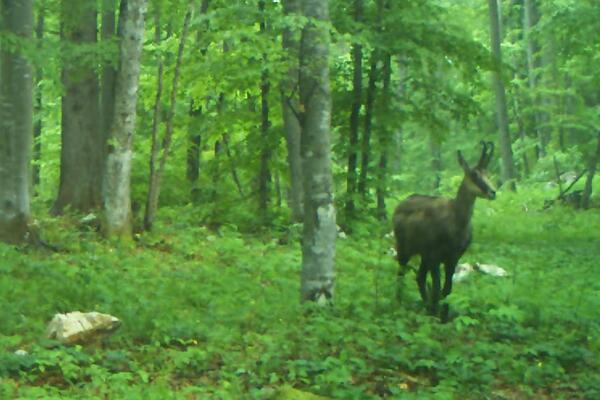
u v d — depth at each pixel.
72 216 20.41
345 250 17.83
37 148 35.03
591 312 12.26
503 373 9.16
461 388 8.54
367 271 15.88
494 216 29.48
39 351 8.76
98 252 16.23
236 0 18.67
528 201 33.66
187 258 16.80
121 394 7.90
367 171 22.59
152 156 19.17
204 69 18.73
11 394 7.62
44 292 11.88
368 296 13.14
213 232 20.78
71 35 20.91
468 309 12.20
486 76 44.22
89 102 21.73
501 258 18.19
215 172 23.31
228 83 19.92
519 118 45.56
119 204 17.88
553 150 41.03
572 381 9.09
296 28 11.65
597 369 9.57
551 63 40.25
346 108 22.31
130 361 8.96
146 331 10.11
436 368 9.22
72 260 15.03
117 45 17.84
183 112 26.30
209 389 8.19
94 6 19.33
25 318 10.41
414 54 20.83
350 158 22.03
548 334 11.16
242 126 22.80
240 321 11.02
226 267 15.85
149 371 8.81
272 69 14.45
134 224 19.03
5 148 15.56
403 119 22.02
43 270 13.39
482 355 9.78
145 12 18.08
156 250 17.34
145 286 13.10
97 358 8.89
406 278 14.19
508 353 9.76
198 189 23.73
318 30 11.61
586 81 38.88
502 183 38.44
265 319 11.23
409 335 10.06
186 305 12.12
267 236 20.16
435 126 22.47
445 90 22.17
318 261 11.86
